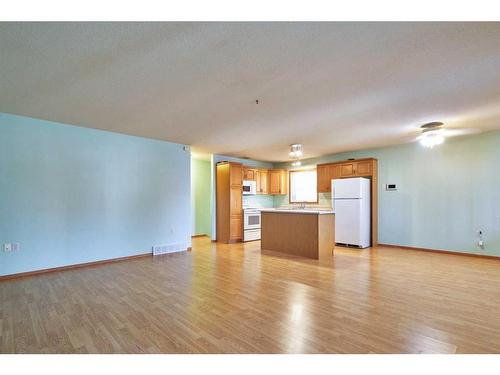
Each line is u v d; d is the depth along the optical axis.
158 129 4.48
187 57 2.19
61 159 4.15
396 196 5.92
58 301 2.83
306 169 7.77
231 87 2.76
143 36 1.90
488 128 4.43
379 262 4.54
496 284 3.35
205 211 8.13
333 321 2.35
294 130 4.51
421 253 5.30
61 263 4.11
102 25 1.77
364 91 2.86
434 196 5.40
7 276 3.64
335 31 1.84
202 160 8.07
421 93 2.91
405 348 1.92
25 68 2.36
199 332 2.17
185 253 5.43
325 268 4.15
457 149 5.14
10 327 2.25
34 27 1.78
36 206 3.91
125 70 2.41
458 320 2.36
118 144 4.80
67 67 2.34
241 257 5.00
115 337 2.09
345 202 6.06
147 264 4.48
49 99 3.11
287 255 5.17
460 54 2.13
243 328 2.23
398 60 2.22
